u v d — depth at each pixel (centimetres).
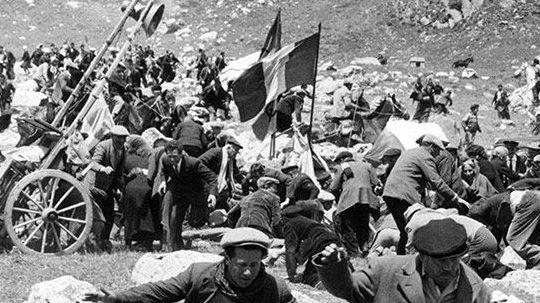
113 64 1647
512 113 4206
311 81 1889
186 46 5625
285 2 6175
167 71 4288
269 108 1997
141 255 1362
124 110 2372
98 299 625
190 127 1841
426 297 596
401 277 601
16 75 4559
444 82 4769
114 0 6228
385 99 2689
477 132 3622
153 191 1467
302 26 5922
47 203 1345
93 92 1575
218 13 6047
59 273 1192
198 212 1501
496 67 5200
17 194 1323
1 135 2562
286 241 1240
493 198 1425
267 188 1379
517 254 1415
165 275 1110
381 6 5981
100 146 1467
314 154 1856
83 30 5791
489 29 5653
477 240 1223
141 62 4262
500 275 1238
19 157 1388
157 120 2514
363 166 1580
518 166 2267
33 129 1520
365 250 1567
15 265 1220
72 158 1448
